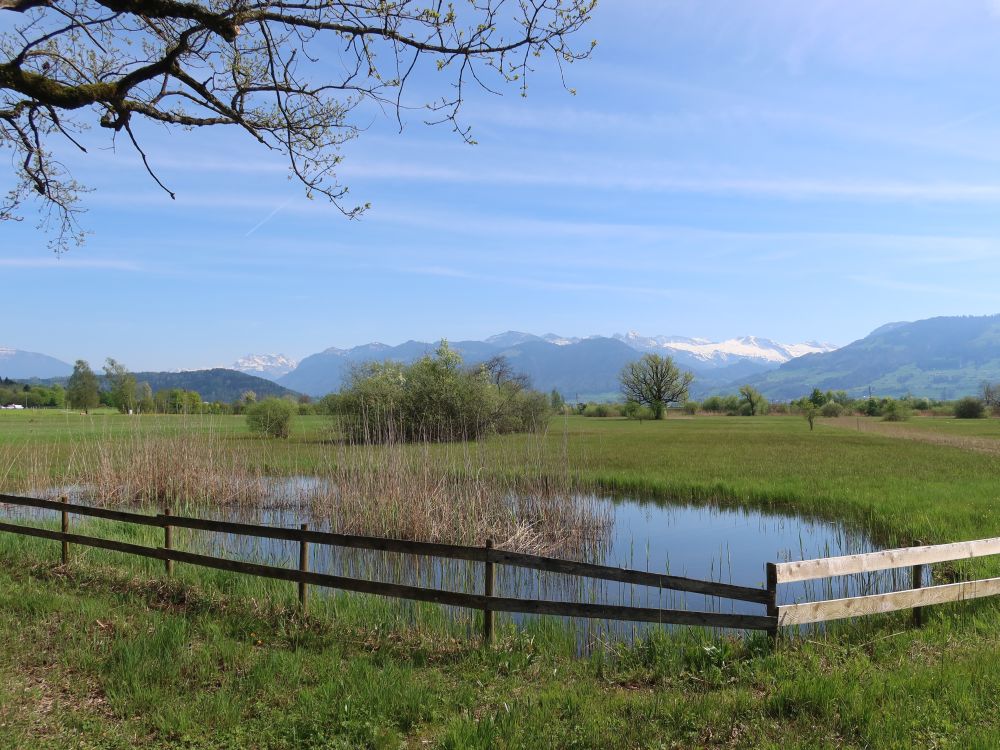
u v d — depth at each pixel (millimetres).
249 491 20562
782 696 5664
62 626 7531
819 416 108188
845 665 6441
